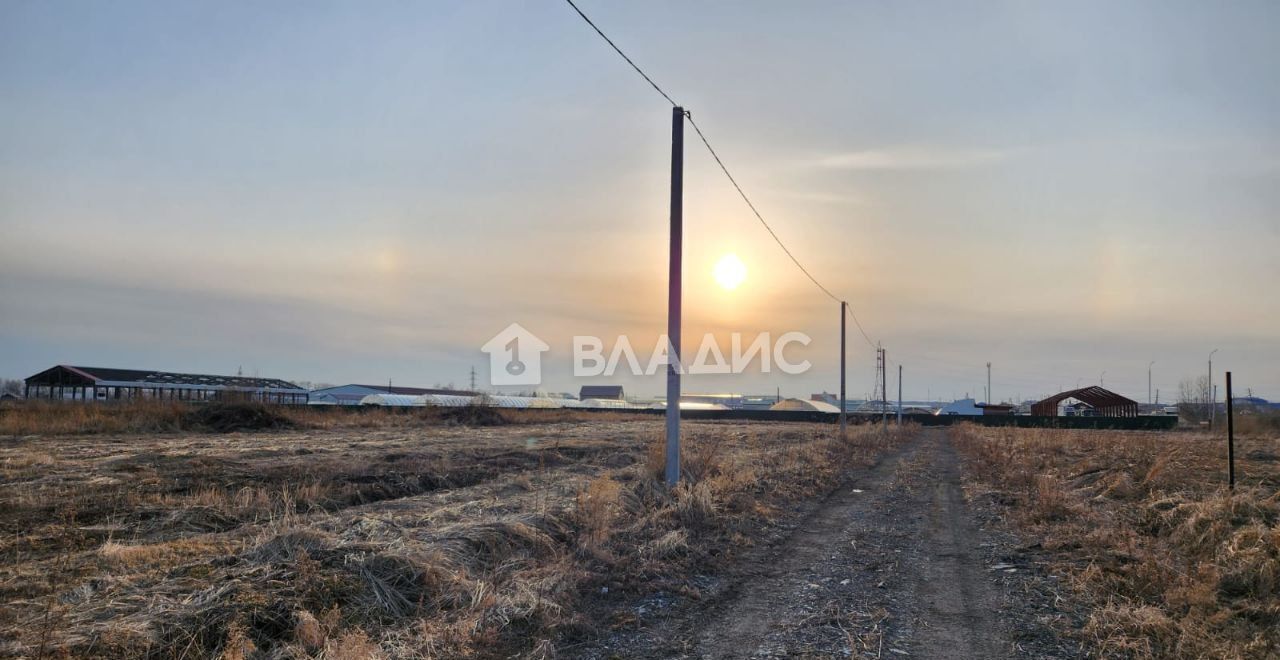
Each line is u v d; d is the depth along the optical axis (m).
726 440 38.19
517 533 10.37
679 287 16.78
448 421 48.44
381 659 6.20
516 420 53.41
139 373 68.81
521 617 7.57
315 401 86.38
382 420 45.50
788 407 120.56
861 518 15.28
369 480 16.70
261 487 15.30
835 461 28.02
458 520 11.55
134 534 10.57
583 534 11.09
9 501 12.34
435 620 7.31
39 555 9.16
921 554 11.69
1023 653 7.02
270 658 6.14
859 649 7.14
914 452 37.62
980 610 8.49
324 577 7.60
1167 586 8.67
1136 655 6.84
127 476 16.19
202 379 73.69
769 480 19.45
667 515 13.32
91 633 6.05
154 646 6.02
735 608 8.57
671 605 8.59
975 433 52.06
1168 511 13.18
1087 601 8.65
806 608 8.57
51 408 35.66
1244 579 8.63
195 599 6.95
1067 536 12.22
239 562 8.29
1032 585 9.51
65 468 17.53
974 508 16.64
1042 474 21.58
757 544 12.27
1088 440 37.06
